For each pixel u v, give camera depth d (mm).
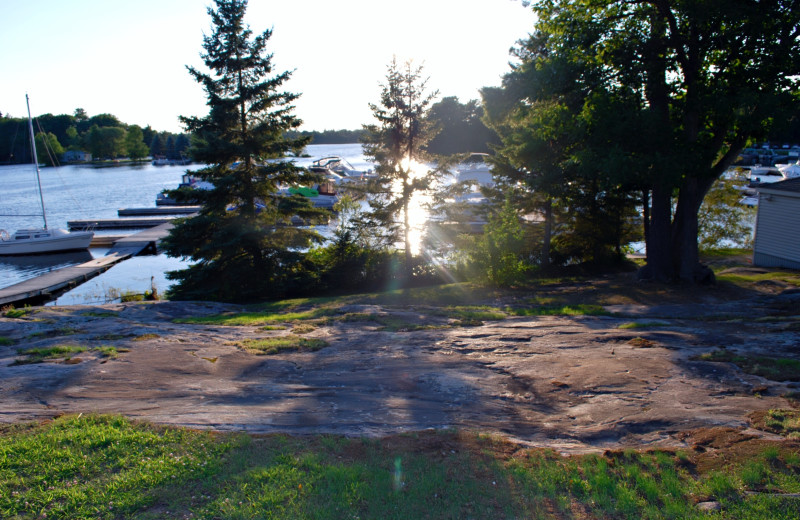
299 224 50062
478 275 23188
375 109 26875
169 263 38469
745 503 4473
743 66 16406
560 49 17438
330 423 6434
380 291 24953
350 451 5512
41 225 55750
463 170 53406
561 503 4598
